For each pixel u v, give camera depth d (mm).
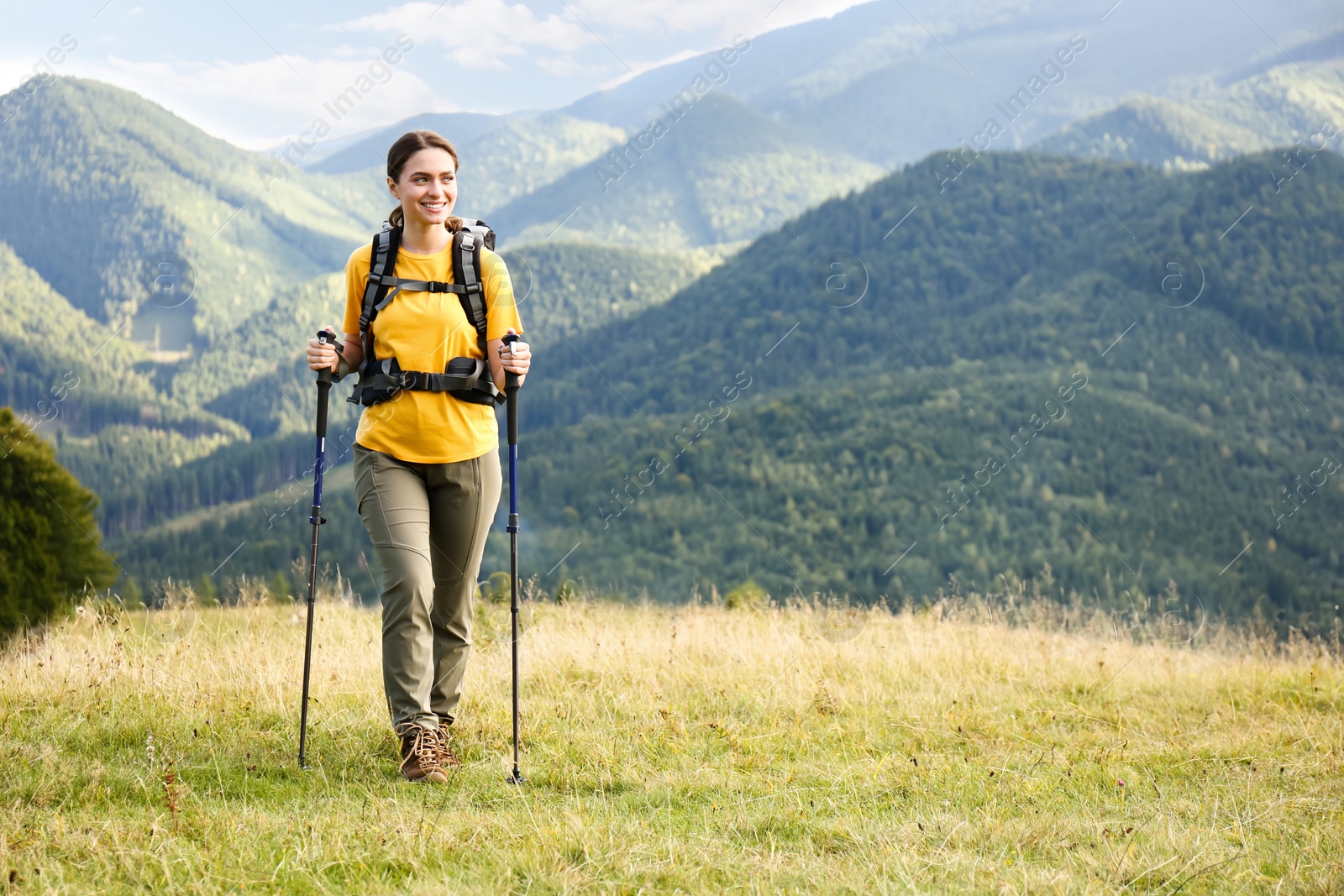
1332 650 8500
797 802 3613
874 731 4902
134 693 4828
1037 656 7426
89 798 3391
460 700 4891
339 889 2668
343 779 3682
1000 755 4488
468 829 3092
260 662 5488
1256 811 3615
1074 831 3314
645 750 4332
